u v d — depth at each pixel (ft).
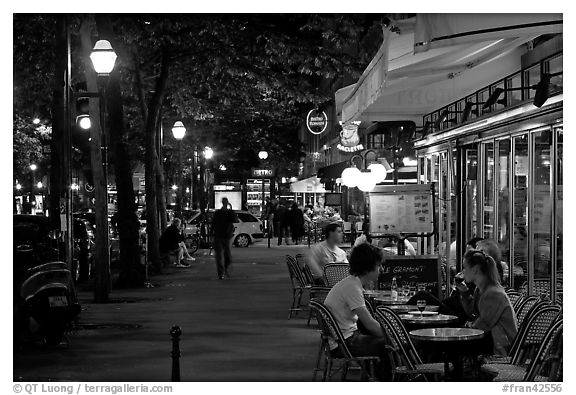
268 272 104.94
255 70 101.24
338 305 36.42
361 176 58.85
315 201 225.15
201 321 60.64
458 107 60.59
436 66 42.42
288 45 95.09
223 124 175.42
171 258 129.70
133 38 93.15
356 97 47.96
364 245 36.81
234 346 49.29
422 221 53.62
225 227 97.60
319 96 103.14
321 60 94.58
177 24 95.96
